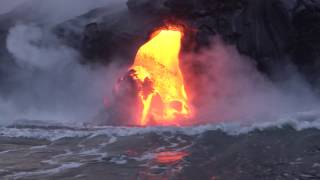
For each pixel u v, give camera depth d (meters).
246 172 25.55
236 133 33.97
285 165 26.45
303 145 30.17
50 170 27.84
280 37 51.12
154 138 34.62
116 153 31.30
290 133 33.03
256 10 51.34
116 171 27.00
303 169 25.64
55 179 26.05
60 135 38.50
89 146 33.94
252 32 51.16
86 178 25.95
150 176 25.75
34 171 27.70
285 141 31.27
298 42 50.81
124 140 34.81
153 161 28.70
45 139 37.44
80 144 34.91
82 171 27.33
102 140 35.53
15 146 35.34
